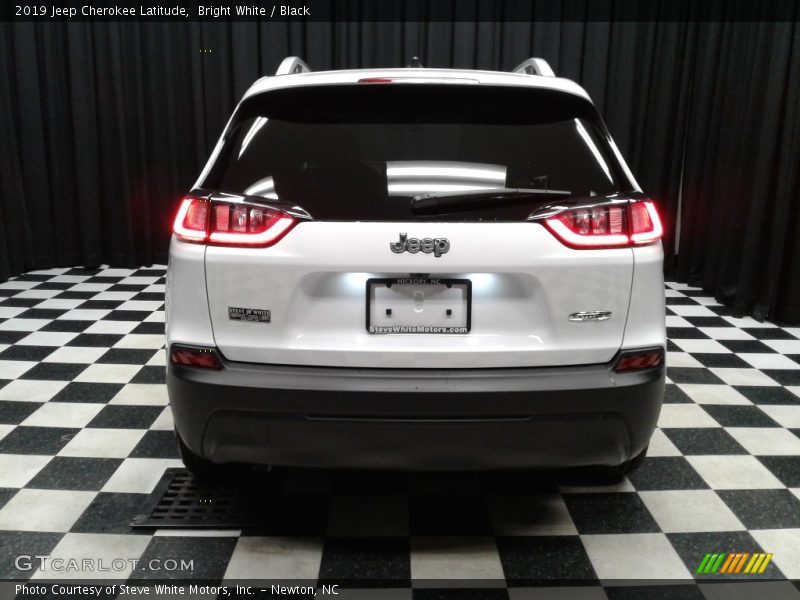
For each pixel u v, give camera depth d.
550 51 5.65
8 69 5.41
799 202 4.34
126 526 2.11
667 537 2.10
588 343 1.78
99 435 2.73
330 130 1.86
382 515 2.19
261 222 1.73
